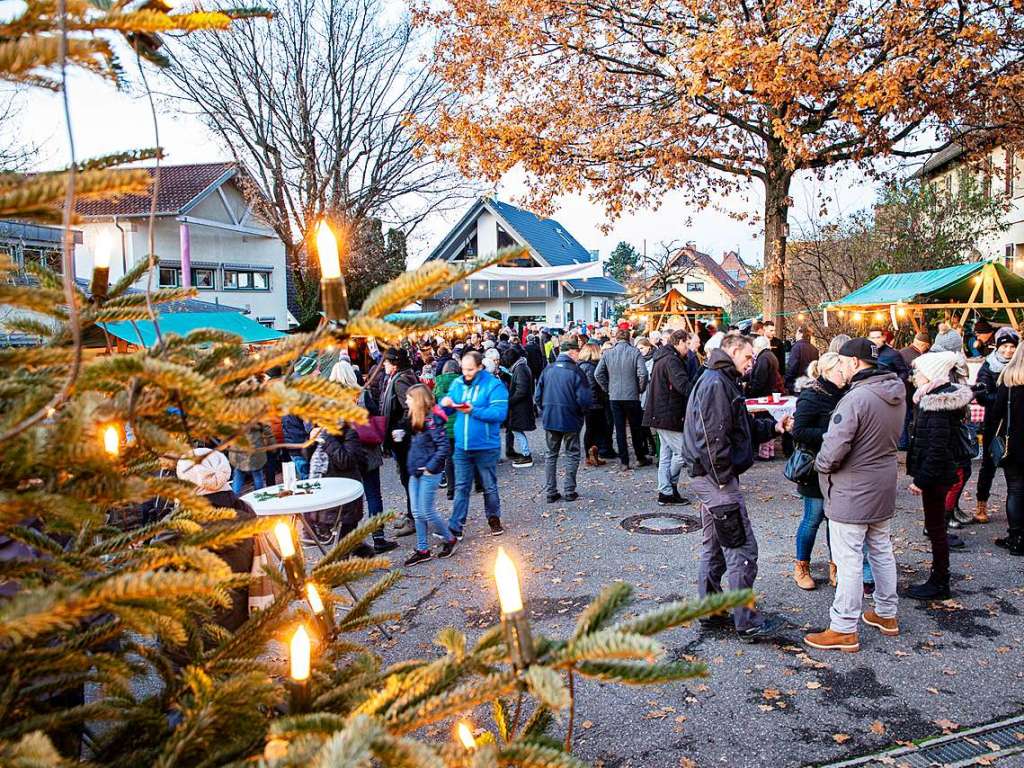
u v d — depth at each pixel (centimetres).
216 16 103
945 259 1920
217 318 1201
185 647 147
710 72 1170
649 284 3194
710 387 455
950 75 1136
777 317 1484
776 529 708
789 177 1431
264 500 536
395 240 2961
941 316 1550
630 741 362
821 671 420
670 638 475
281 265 3153
